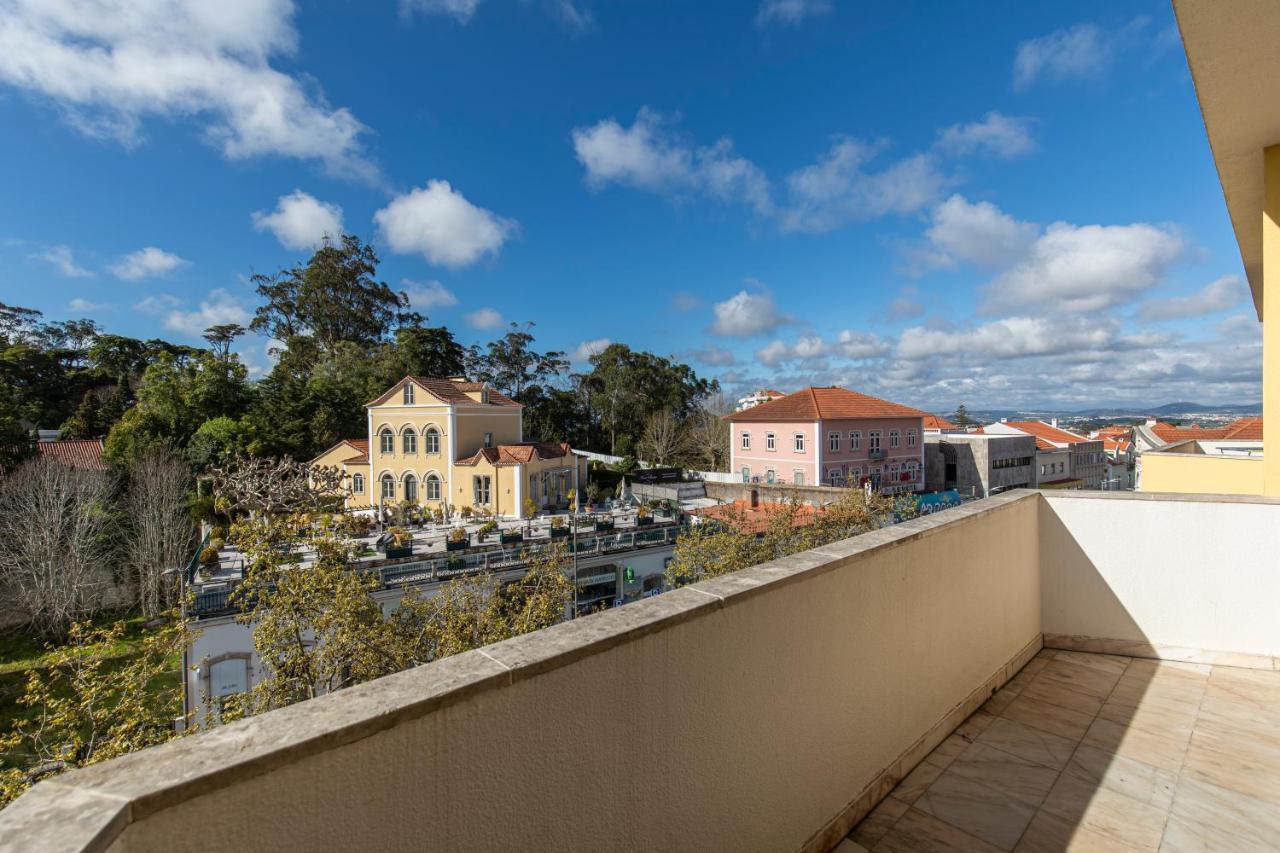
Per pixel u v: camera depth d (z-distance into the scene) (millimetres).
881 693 2498
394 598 15570
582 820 1360
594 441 58781
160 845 805
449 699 1106
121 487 25438
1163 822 2291
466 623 9953
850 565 2287
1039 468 42719
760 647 1868
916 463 39406
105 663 16391
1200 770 2627
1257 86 2975
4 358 40469
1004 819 2332
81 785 808
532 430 54906
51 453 27062
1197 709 3156
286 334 53000
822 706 2160
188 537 23812
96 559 20703
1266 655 3525
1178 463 7973
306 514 10227
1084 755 2771
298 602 9086
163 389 33969
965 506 3451
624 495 35562
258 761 886
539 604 11117
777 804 1959
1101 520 3971
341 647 9000
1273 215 3615
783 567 2061
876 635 2457
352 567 10945
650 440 52000
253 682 13211
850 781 2320
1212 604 3678
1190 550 3734
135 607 21359
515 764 1225
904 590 2637
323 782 961
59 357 48500
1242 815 2326
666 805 1566
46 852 675
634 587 20344
